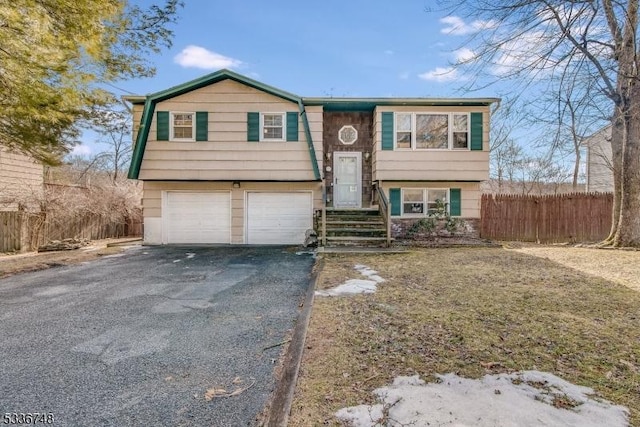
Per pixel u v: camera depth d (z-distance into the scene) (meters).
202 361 3.15
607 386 2.44
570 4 4.67
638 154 9.80
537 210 12.47
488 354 2.98
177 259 8.90
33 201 12.20
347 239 10.12
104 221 14.59
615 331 3.51
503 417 2.06
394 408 2.18
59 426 2.25
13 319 4.35
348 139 12.71
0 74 6.38
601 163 18.28
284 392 2.42
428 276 6.18
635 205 9.87
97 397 2.57
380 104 11.61
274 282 6.32
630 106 5.39
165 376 2.88
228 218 11.77
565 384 2.46
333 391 2.40
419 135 11.72
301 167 11.26
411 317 3.97
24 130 8.13
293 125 11.27
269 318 4.34
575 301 4.58
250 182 11.70
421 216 11.94
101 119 9.72
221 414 2.34
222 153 11.24
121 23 8.43
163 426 2.23
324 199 10.70
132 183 18.39
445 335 3.42
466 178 11.59
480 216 12.48
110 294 5.54
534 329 3.57
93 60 7.70
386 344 3.22
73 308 4.80
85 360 3.19
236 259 8.86
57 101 7.25
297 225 11.80
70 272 7.32
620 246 10.01
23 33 6.12
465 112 11.69
